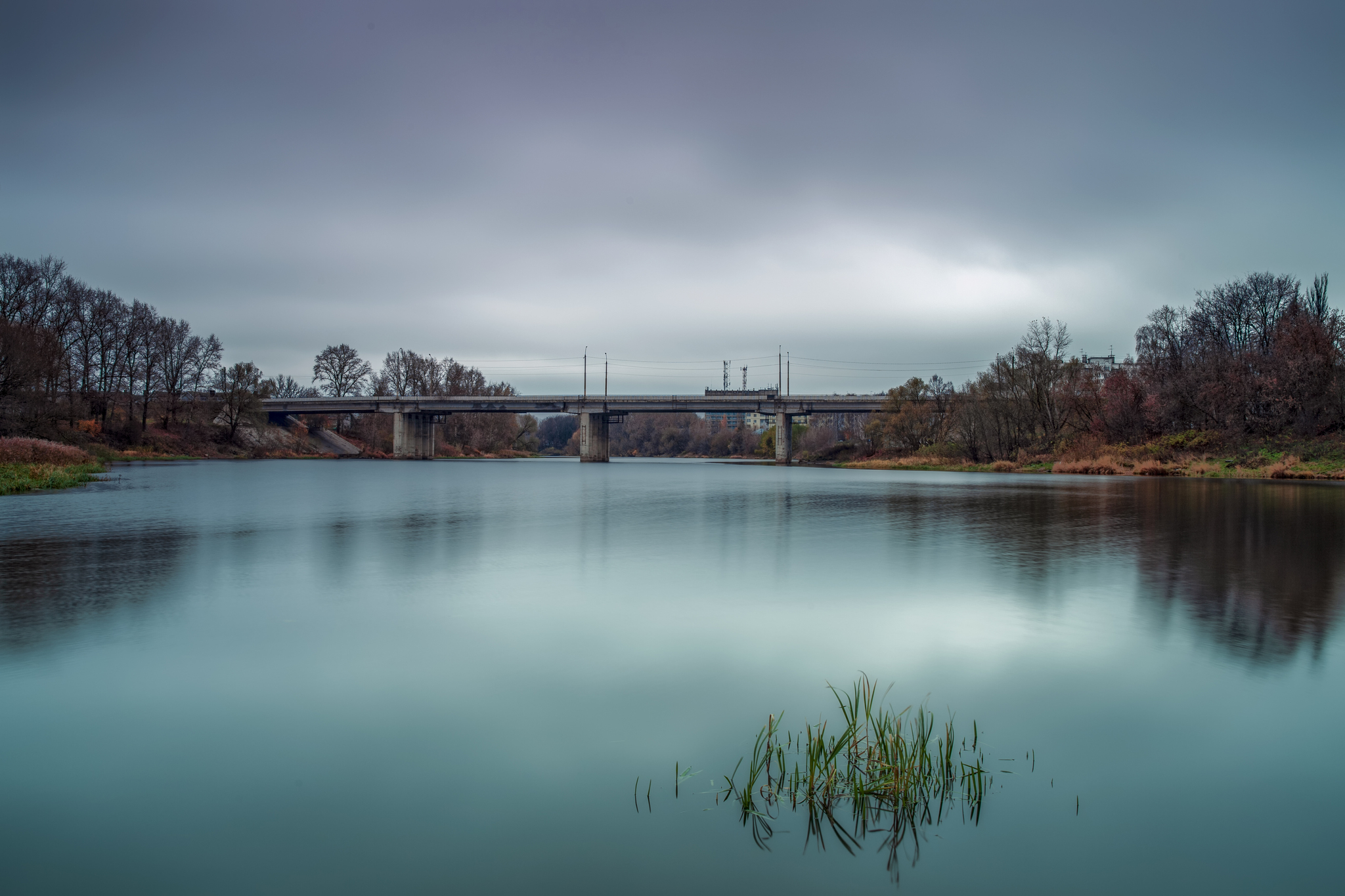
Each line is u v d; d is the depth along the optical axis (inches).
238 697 330.6
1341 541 825.5
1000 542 839.1
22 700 326.0
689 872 202.1
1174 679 353.7
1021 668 369.4
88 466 2367.1
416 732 292.7
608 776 256.7
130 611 487.2
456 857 208.7
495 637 427.8
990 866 207.3
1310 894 193.2
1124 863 208.7
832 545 813.2
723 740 284.8
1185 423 2834.6
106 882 196.7
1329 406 2391.7
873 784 248.1
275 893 191.3
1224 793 246.7
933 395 4121.6
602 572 642.8
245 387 4810.5
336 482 2202.3
